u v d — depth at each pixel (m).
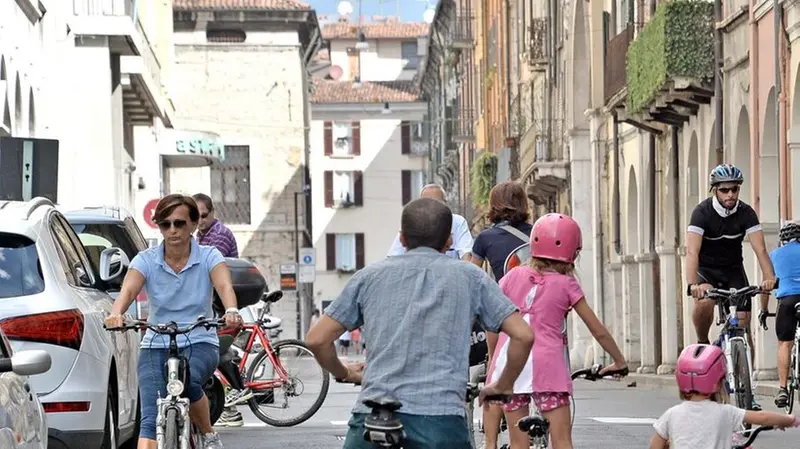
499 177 105.12
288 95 134.88
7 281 22.36
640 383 59.00
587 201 79.75
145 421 19.88
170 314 20.17
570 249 18.14
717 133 53.78
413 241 14.16
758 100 49.47
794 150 46.25
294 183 135.38
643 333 66.62
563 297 18.00
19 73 56.50
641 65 57.88
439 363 13.69
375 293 13.91
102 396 22.78
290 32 134.75
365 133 195.12
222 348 30.84
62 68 68.50
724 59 53.38
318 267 194.75
